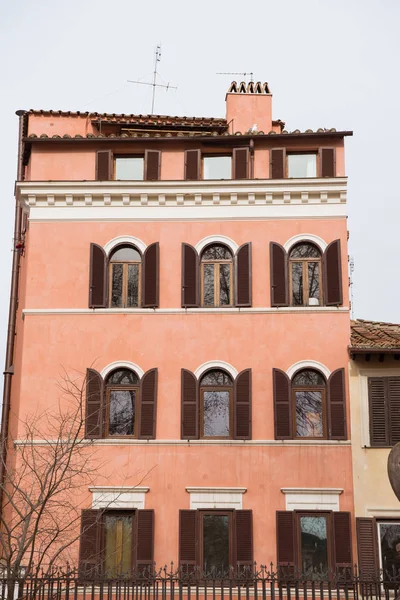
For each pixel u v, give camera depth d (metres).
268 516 23.52
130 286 25.55
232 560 23.17
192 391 24.38
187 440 24.02
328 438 23.98
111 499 23.64
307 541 23.41
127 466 23.91
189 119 28.75
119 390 24.72
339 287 24.97
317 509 23.50
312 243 25.48
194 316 25.02
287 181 25.50
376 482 23.53
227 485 23.75
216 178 26.36
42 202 25.92
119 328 24.98
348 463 23.80
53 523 22.67
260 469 23.83
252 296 25.12
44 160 26.34
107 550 23.41
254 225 25.66
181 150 26.39
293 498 23.59
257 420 24.23
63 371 24.72
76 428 24.14
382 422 24.00
